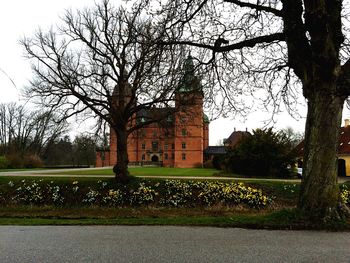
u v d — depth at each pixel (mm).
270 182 20297
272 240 6484
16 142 63938
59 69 20172
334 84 8641
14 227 8281
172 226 8164
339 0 8828
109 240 6547
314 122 8781
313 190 8516
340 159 42125
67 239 6680
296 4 8984
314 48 8422
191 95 17609
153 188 19672
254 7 10281
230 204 18125
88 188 19875
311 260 5062
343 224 7871
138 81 19859
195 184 19562
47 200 19312
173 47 11344
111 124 20656
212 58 11766
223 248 5824
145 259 5141
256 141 28719
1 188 20281
